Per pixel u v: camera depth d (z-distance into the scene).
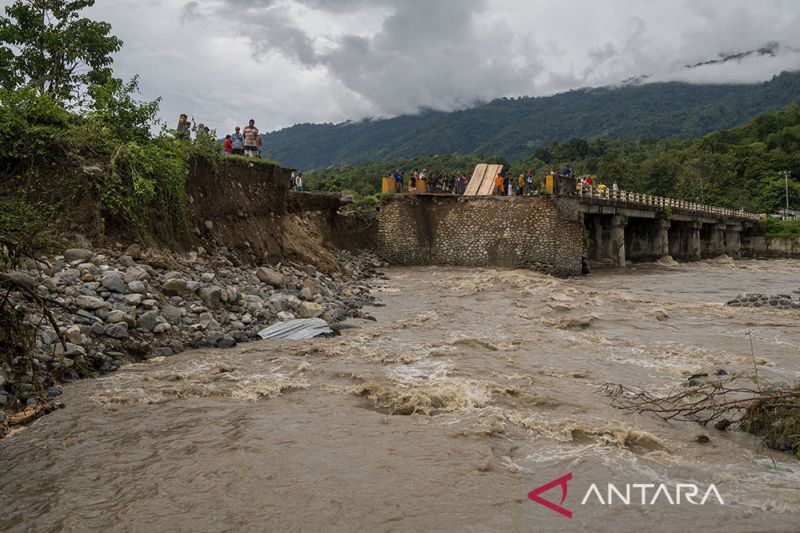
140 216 16.97
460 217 37.19
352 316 18.64
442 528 5.93
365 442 8.21
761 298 22.30
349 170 116.75
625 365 13.05
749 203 94.50
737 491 6.80
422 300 23.52
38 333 10.58
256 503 6.44
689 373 12.37
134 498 6.54
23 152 15.56
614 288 30.75
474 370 12.24
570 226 36.47
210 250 20.52
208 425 8.79
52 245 13.95
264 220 25.61
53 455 7.63
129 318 12.51
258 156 27.41
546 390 10.82
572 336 16.25
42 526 5.96
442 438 8.38
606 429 8.66
